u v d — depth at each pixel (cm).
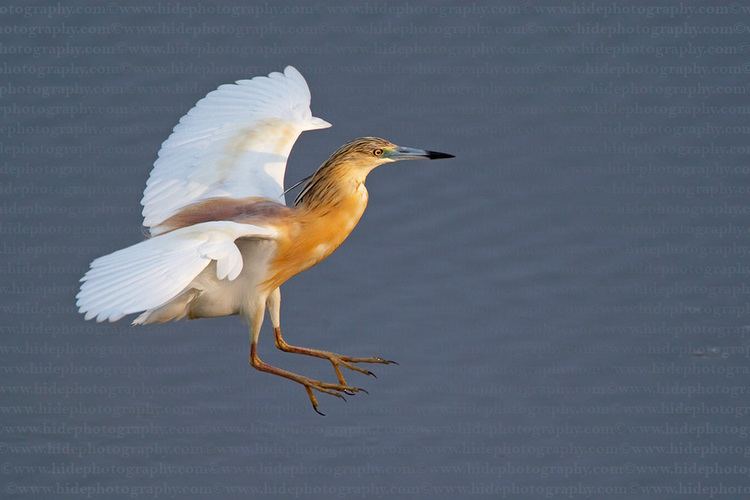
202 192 1129
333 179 1095
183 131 1171
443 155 1099
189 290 1067
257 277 1089
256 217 1076
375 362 1162
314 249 1100
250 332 1107
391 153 1101
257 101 1203
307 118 1204
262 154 1159
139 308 906
